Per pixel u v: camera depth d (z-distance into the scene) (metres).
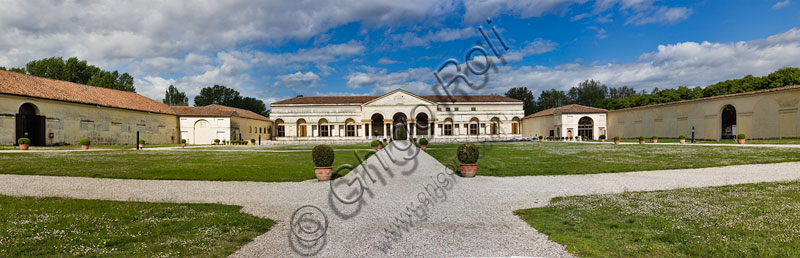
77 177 11.81
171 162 17.38
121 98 41.78
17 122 28.28
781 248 4.41
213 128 48.62
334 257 4.46
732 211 6.26
